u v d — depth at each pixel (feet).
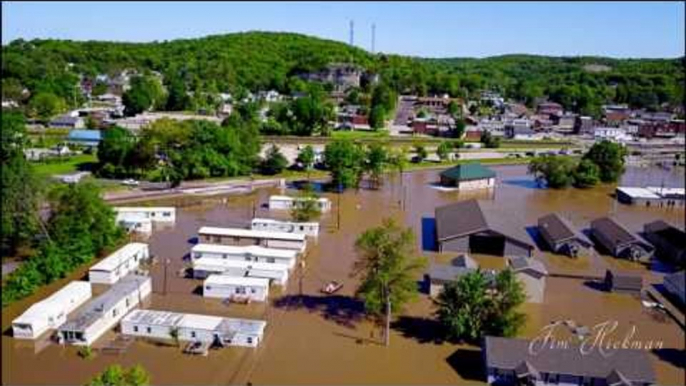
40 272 193.06
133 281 185.16
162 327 158.40
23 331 157.17
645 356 140.56
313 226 250.78
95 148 411.95
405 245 184.65
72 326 153.99
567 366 136.77
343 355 153.17
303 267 214.28
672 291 198.90
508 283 159.74
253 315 175.01
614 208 323.37
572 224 271.90
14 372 141.18
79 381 138.21
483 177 360.48
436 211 272.51
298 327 167.94
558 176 365.40
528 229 273.33
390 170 391.65
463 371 146.72
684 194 334.85
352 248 236.43
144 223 250.37
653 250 233.96
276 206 295.89
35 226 215.72
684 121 617.62
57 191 221.87
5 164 232.32
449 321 160.35
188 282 197.77
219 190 329.11
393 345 158.81
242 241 235.61
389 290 165.99
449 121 579.89
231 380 140.15
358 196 326.03
